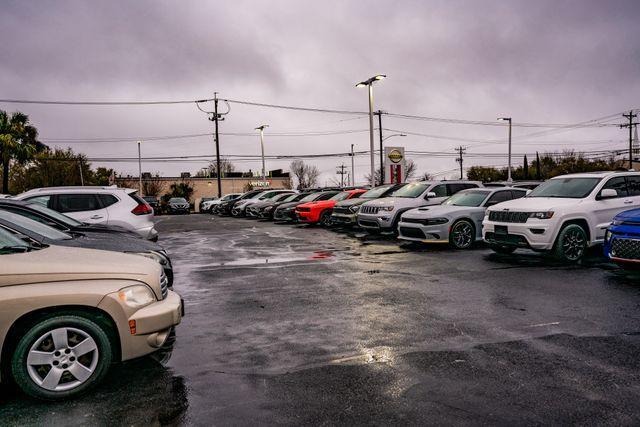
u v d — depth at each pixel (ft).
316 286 23.17
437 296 20.43
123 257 13.14
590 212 28.27
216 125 143.64
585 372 11.85
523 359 12.83
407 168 254.06
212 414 10.07
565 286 21.75
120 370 12.68
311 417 9.80
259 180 231.09
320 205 60.29
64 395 10.98
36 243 12.91
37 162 147.43
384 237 46.21
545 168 223.10
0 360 10.69
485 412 9.85
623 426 9.18
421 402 10.38
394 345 14.23
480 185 46.37
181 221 84.74
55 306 10.99
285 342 14.76
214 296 21.43
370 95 88.94
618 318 16.55
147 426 9.62
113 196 31.09
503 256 31.63
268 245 41.63
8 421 9.95
